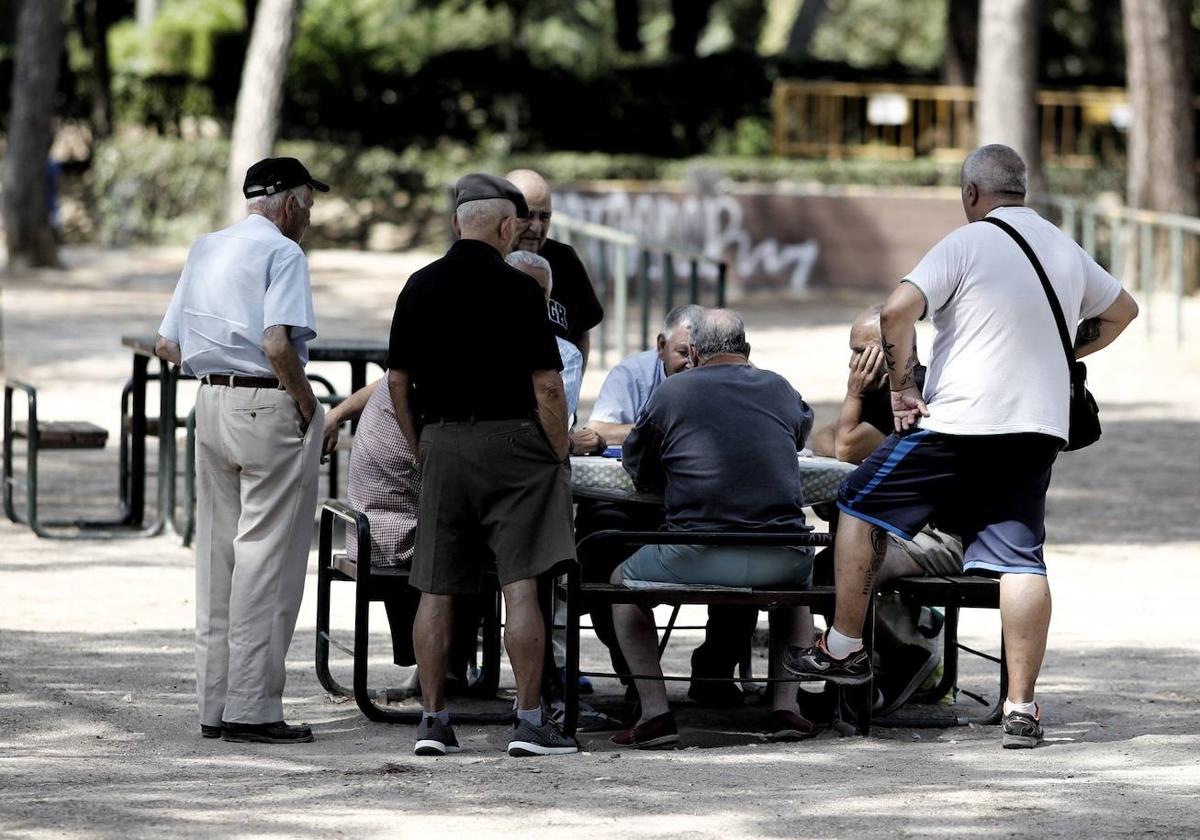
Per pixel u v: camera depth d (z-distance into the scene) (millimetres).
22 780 16469
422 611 17906
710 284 83250
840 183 99312
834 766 17266
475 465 17484
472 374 17469
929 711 20562
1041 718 19812
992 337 17766
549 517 17656
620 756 17906
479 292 17469
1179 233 64062
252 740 18422
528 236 22922
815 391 53219
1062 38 117875
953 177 99188
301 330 18172
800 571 19078
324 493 35344
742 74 109000
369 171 109125
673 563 18859
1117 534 33188
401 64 113500
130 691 20562
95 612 24938
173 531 30766
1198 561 30578
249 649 18344
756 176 100375
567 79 109625
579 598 18203
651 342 63500
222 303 18266
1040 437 17781
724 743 19141
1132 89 83125
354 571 19625
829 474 19781
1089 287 18406
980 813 15047
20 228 87188
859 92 104812
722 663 20953
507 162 104562
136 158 105250
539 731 17922
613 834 14461
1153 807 15195
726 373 19359
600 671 22562
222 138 108500
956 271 17797
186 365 18516
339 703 20500
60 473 37469
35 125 86938
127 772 16906
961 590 18859
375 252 104375
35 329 63500
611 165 103500
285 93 110312
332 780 16578
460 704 20703
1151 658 23188
